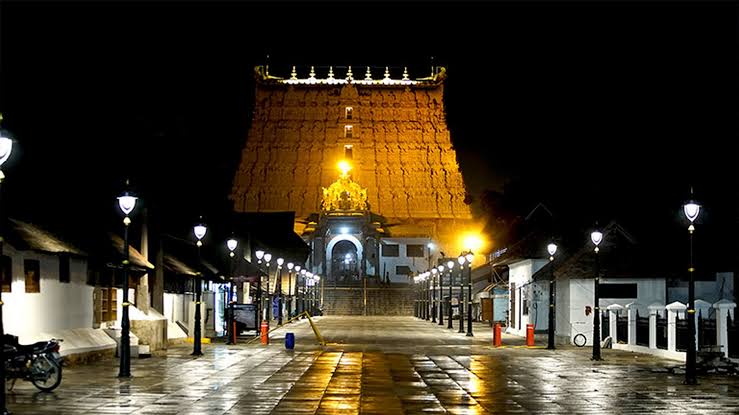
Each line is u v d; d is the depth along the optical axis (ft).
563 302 169.89
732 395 80.48
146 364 109.50
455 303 335.88
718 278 164.04
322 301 393.09
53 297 104.17
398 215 481.87
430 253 444.96
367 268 463.42
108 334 117.39
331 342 168.66
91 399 73.56
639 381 93.15
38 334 99.76
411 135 500.74
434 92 513.86
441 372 102.89
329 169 492.95
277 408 69.46
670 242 167.84
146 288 134.10
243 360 118.11
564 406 72.33
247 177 488.44
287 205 483.51
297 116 503.20
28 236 96.02
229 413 66.33
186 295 177.99
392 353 136.77
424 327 252.01
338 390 82.64
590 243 169.68
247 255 260.62
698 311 136.26
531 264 196.65
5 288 92.22
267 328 159.94
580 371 104.94
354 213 464.24
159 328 131.95
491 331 230.48
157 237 147.13
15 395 75.41
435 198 486.79
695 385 89.15
